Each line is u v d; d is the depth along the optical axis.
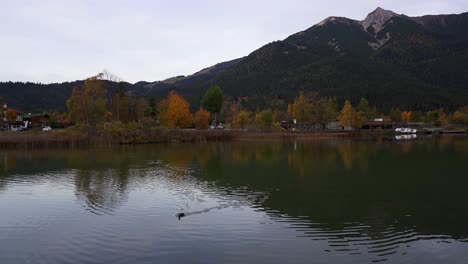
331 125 181.88
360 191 35.22
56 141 91.69
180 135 111.06
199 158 64.06
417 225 24.81
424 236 22.70
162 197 32.97
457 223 25.20
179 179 42.28
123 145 97.25
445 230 23.78
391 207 29.44
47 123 157.88
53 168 52.06
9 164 56.91
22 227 24.77
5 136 89.62
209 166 53.34
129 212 28.05
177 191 35.56
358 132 153.38
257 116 152.12
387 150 77.38
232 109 172.50
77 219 26.41
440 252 20.25
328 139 125.81
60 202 31.50
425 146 87.94
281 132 142.12
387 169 49.03
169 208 29.12
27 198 33.12
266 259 19.38
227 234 23.03
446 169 48.62
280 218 26.50
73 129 103.69
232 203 30.69
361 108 194.62
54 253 20.34
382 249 20.77
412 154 68.19
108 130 101.38
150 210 28.58
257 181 40.69
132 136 103.56
